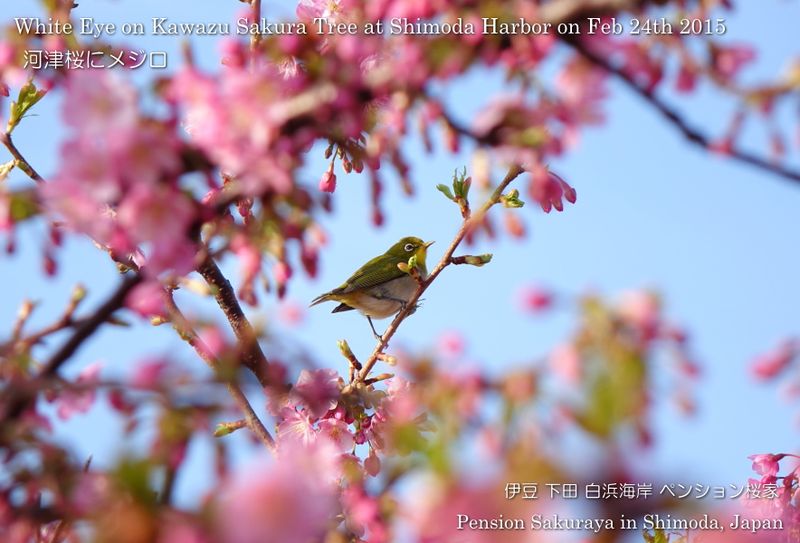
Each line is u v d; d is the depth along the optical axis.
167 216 3.43
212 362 5.29
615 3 3.33
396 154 4.07
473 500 2.82
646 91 3.44
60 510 3.38
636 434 2.83
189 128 4.17
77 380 4.12
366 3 3.90
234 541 2.85
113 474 3.03
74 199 3.45
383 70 3.57
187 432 3.44
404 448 3.06
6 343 3.98
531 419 2.89
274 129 3.55
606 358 2.84
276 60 3.85
